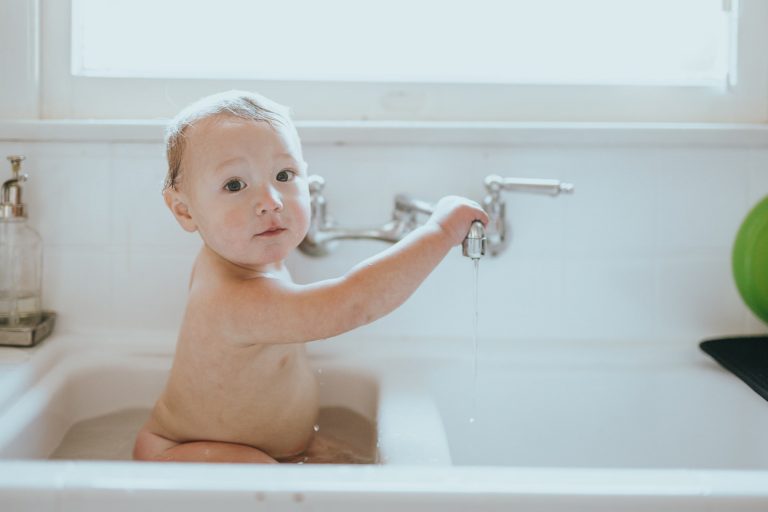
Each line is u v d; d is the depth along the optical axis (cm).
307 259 119
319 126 116
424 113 125
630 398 112
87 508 61
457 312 121
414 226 114
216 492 61
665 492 61
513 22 130
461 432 113
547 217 120
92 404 112
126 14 127
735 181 121
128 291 120
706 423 108
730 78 126
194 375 95
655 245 121
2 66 119
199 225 94
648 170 120
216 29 129
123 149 118
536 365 114
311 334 88
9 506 61
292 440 100
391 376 108
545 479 62
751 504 61
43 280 119
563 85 125
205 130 91
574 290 121
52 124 116
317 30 129
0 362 105
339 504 61
